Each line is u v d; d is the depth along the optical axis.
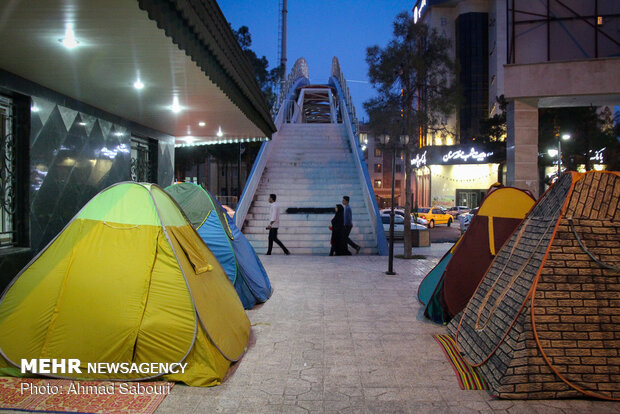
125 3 3.24
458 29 50.56
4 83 4.88
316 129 21.72
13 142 5.19
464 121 48.22
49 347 3.77
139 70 5.03
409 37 12.00
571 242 3.85
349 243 12.53
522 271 4.05
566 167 24.25
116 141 7.65
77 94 6.07
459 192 45.34
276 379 3.89
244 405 3.38
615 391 3.47
